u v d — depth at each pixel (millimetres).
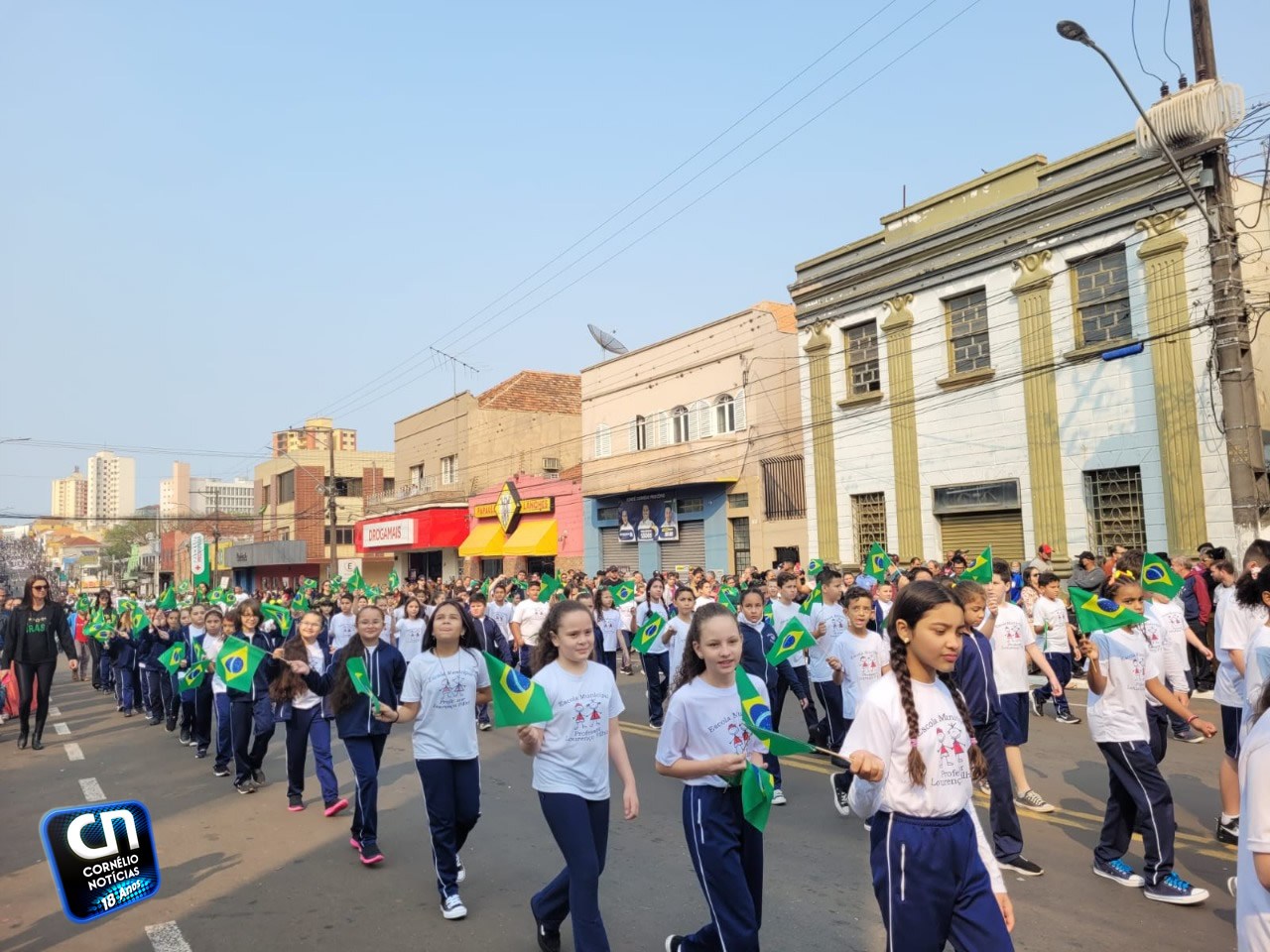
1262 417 15148
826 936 4941
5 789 9109
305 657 7867
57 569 115875
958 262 18000
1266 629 5570
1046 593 10992
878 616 10062
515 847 6719
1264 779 2543
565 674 4520
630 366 27875
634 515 27406
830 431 20797
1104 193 15648
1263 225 15695
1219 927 4922
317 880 6094
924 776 3166
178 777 9523
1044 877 5727
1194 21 13664
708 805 3889
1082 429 15984
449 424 38906
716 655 3939
